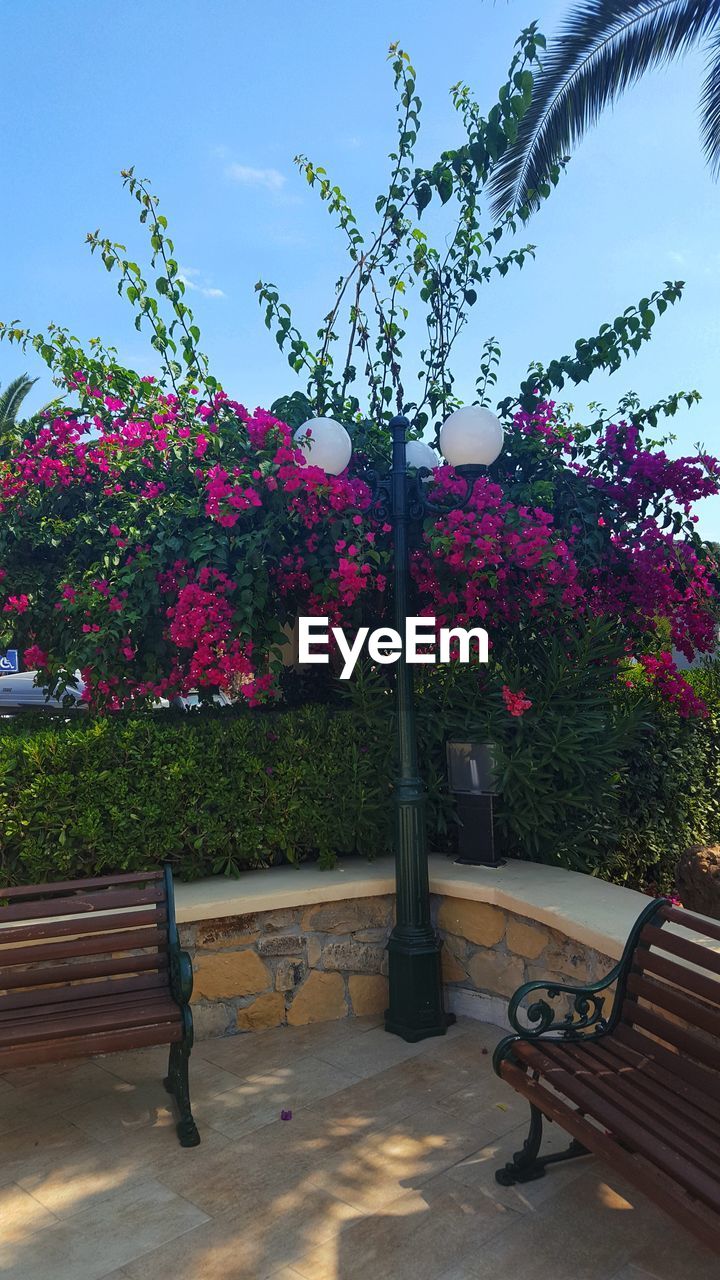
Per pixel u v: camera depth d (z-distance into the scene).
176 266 4.86
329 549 4.25
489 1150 2.79
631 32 6.70
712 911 3.83
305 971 3.83
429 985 3.67
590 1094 2.28
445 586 4.31
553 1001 3.39
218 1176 2.68
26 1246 2.36
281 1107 3.11
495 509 4.11
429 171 4.81
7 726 4.50
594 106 7.03
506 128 4.50
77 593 4.12
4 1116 3.10
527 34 4.39
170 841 3.83
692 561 5.04
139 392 4.98
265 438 4.11
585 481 4.95
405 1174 2.67
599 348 4.77
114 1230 2.42
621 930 3.08
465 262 5.30
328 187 5.14
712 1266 2.23
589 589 5.02
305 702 5.41
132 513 4.29
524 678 4.50
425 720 4.36
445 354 5.38
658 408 5.03
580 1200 2.52
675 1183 1.91
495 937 3.71
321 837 4.08
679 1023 2.75
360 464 4.85
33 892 3.05
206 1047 3.62
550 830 4.24
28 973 2.96
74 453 4.42
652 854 5.00
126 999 3.00
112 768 3.80
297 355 5.14
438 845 4.48
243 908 3.66
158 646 4.23
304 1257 2.29
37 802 3.66
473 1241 2.34
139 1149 2.85
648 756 4.96
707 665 5.95
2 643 4.69
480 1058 3.46
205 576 3.85
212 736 3.96
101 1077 3.39
